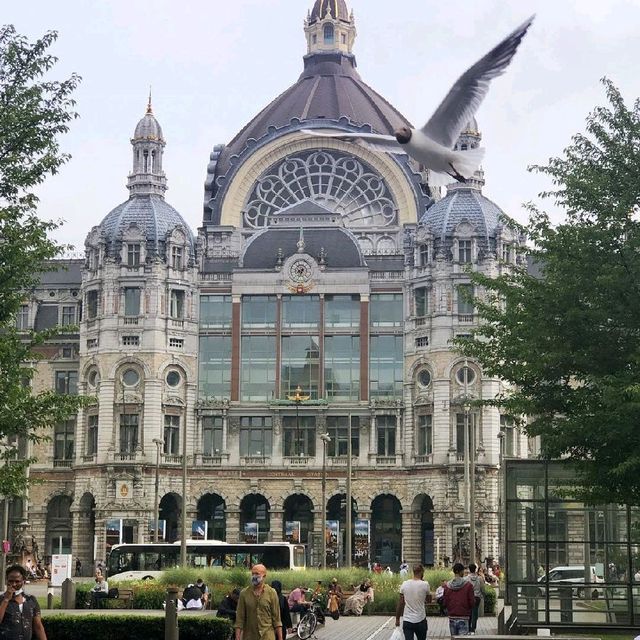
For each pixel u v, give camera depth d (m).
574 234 45.09
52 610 68.44
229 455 136.62
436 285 134.75
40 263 45.66
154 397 134.75
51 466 140.12
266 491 135.88
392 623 69.56
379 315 138.50
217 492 136.12
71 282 146.75
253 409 137.12
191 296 139.00
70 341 143.88
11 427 44.25
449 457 131.12
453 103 16.64
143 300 136.38
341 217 141.75
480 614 72.19
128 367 135.62
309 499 137.50
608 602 52.12
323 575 83.38
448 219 136.50
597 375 44.06
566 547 52.75
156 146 141.88
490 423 131.25
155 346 135.50
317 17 163.62
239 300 139.00
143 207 139.62
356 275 138.25
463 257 135.00
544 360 44.34
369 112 157.75
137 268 136.75
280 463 136.25
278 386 137.62
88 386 137.75
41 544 138.50
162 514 136.12
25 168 43.91
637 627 51.50
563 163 45.84
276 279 139.00
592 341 44.44
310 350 138.25
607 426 42.28
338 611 72.69
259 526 137.88
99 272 137.62
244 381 138.25
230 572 81.31
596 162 45.62
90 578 125.12
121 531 131.50
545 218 46.78
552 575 52.59
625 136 45.41
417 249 137.00
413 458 134.50
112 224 139.12
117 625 44.66
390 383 137.50
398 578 82.75
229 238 146.62
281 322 138.75
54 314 146.00
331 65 162.62
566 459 46.34
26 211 44.38
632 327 44.03
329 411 137.00
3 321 43.84
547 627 51.78
